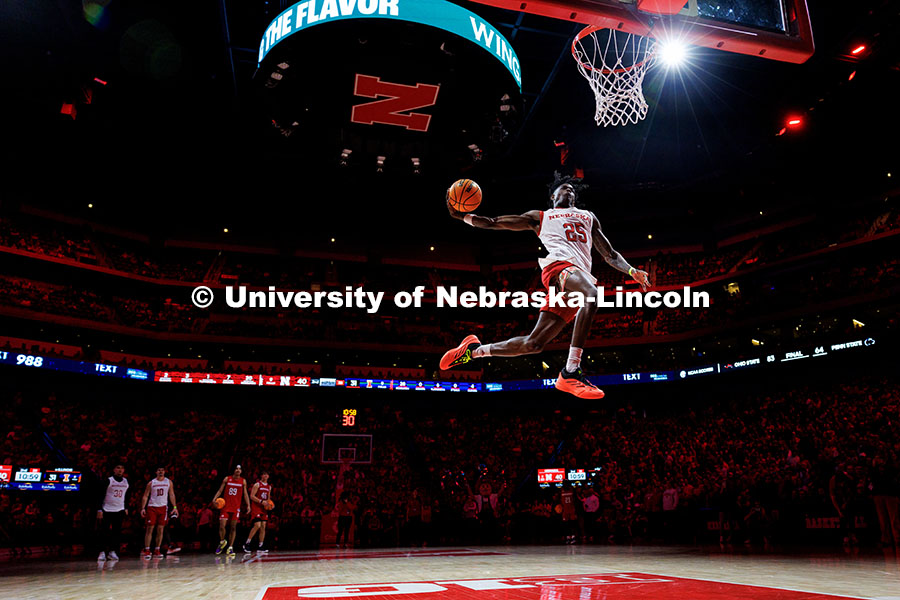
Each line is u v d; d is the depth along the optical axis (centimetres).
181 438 2298
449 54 1000
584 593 409
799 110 1988
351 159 1359
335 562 856
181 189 2656
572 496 1593
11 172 2388
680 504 1652
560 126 2231
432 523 1873
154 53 1792
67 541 1641
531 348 392
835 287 2261
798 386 2262
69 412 2233
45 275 2459
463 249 3189
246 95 1995
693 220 2850
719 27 632
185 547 1500
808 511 1416
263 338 2586
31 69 1814
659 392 2598
